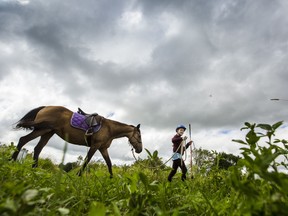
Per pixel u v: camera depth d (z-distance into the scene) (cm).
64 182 207
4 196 118
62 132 704
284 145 115
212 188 241
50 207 128
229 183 87
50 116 683
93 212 77
